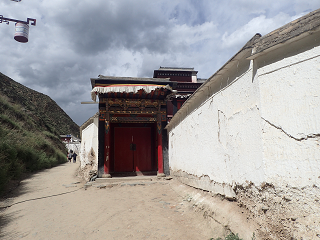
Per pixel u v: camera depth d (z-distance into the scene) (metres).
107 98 10.83
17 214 5.64
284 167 2.75
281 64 2.88
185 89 16.88
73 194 7.89
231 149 4.22
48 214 5.61
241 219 3.58
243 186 3.72
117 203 6.49
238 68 3.98
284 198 2.72
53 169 16.61
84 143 14.27
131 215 5.31
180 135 8.52
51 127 35.69
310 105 2.48
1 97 22.39
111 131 12.22
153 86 9.80
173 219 4.95
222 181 4.63
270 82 3.04
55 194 7.83
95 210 5.86
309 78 2.52
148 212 5.48
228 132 4.36
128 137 12.30
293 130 2.66
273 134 2.94
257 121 3.29
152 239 3.98
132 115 11.13
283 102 2.82
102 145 10.42
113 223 4.84
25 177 11.76
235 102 4.07
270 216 2.95
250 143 3.50
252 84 3.46
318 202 2.32
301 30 2.52
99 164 10.20
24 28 6.45
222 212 4.12
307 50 2.58
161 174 10.34
